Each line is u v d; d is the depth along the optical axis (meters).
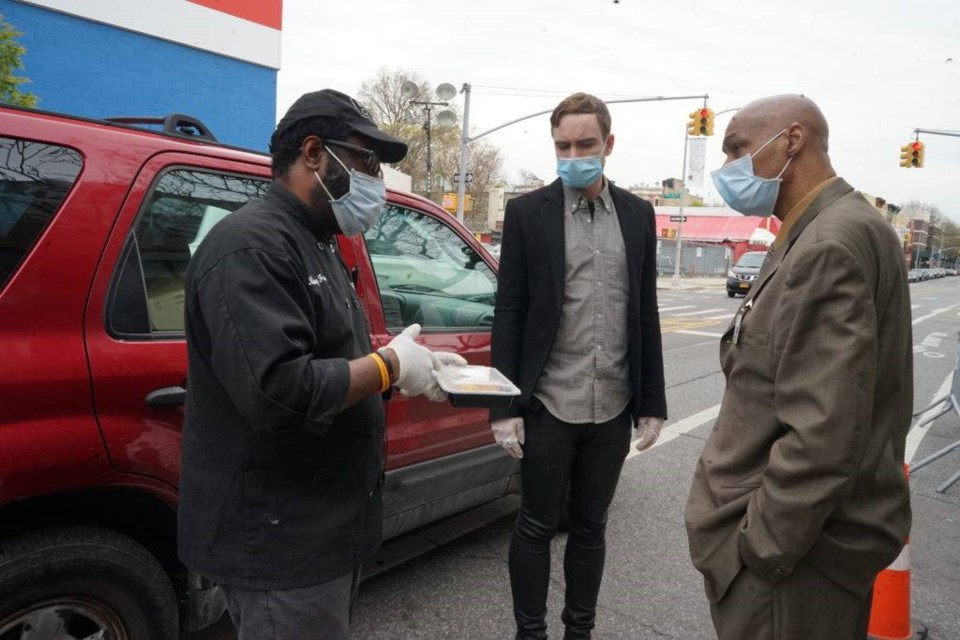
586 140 2.12
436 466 2.70
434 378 1.47
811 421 1.31
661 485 4.35
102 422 1.73
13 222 1.66
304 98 1.44
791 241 1.50
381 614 2.69
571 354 2.23
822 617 1.43
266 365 1.17
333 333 1.39
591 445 2.28
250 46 12.74
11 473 1.58
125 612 1.78
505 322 2.26
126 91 11.05
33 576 1.61
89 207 1.78
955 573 3.33
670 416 6.24
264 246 1.26
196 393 1.36
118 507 1.91
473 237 3.24
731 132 1.66
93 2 10.38
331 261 1.50
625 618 2.77
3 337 1.60
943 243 117.50
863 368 1.30
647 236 2.31
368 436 1.46
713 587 1.55
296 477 1.34
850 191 1.50
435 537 3.38
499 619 2.68
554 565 3.16
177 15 11.52
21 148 1.71
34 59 9.91
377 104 42.94
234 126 12.75
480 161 49.72
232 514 1.32
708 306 19.44
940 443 5.71
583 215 2.24
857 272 1.32
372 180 1.48
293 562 1.33
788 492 1.34
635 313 2.26
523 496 2.32
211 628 2.48
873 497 1.42
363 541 1.45
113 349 1.76
